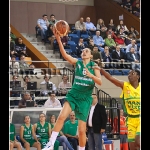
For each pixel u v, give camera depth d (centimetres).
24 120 1170
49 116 1263
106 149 1201
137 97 858
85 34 1977
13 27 1992
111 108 1266
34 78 1620
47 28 1930
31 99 1390
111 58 1758
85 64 746
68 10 2302
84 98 738
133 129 868
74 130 1162
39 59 1823
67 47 1834
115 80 862
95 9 2359
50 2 2250
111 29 2025
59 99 1485
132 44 1867
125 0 2325
